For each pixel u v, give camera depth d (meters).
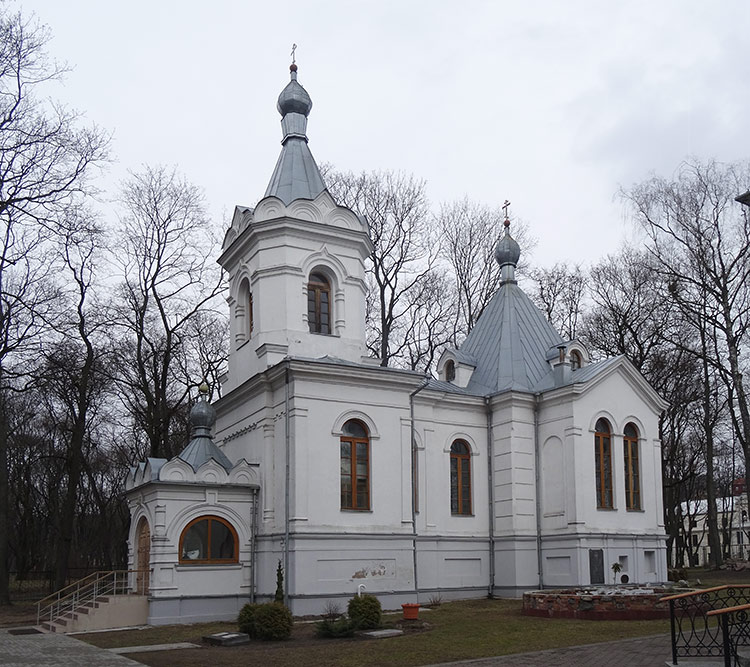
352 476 28.11
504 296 37.53
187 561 26.55
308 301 30.44
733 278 41.38
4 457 37.12
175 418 48.75
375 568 27.59
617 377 33.91
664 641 18.28
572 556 31.20
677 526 60.00
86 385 40.44
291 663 16.88
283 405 27.77
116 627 25.34
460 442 33.56
